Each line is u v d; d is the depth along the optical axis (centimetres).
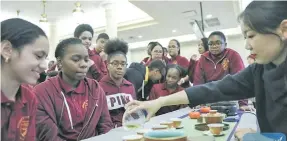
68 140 134
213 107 163
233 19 643
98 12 665
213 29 762
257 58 78
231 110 158
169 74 237
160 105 107
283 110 79
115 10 555
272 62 80
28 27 74
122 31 750
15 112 83
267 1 72
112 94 189
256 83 90
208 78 265
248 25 74
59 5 595
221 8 545
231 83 102
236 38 801
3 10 619
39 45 75
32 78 77
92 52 268
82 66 141
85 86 148
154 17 612
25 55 73
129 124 120
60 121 135
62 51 141
